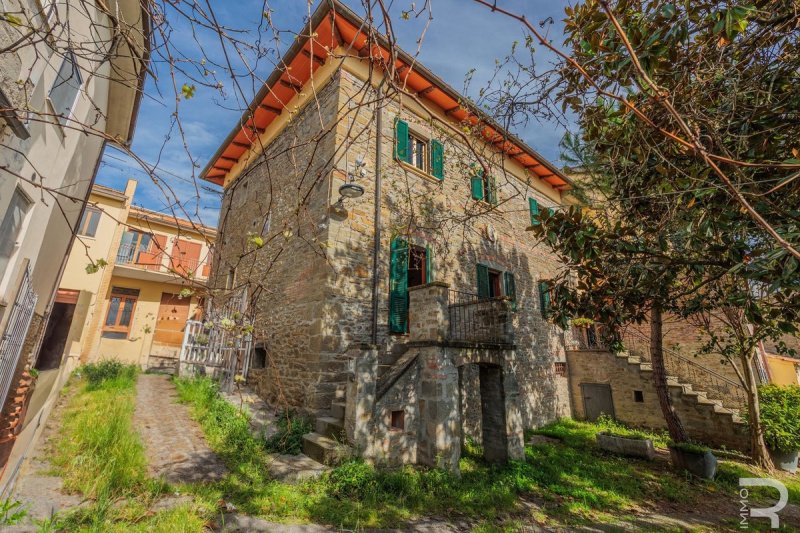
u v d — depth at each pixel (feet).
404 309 23.59
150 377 34.01
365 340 21.89
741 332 25.43
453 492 15.96
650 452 24.53
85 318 36.55
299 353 21.77
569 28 9.44
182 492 12.61
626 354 35.68
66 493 11.78
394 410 18.21
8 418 12.33
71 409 21.77
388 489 15.23
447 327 19.98
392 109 26.43
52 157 13.46
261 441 17.70
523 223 37.17
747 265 7.79
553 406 35.47
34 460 14.33
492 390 21.93
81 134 17.01
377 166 23.99
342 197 19.89
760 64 9.07
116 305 43.16
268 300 26.53
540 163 36.06
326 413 19.69
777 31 7.95
